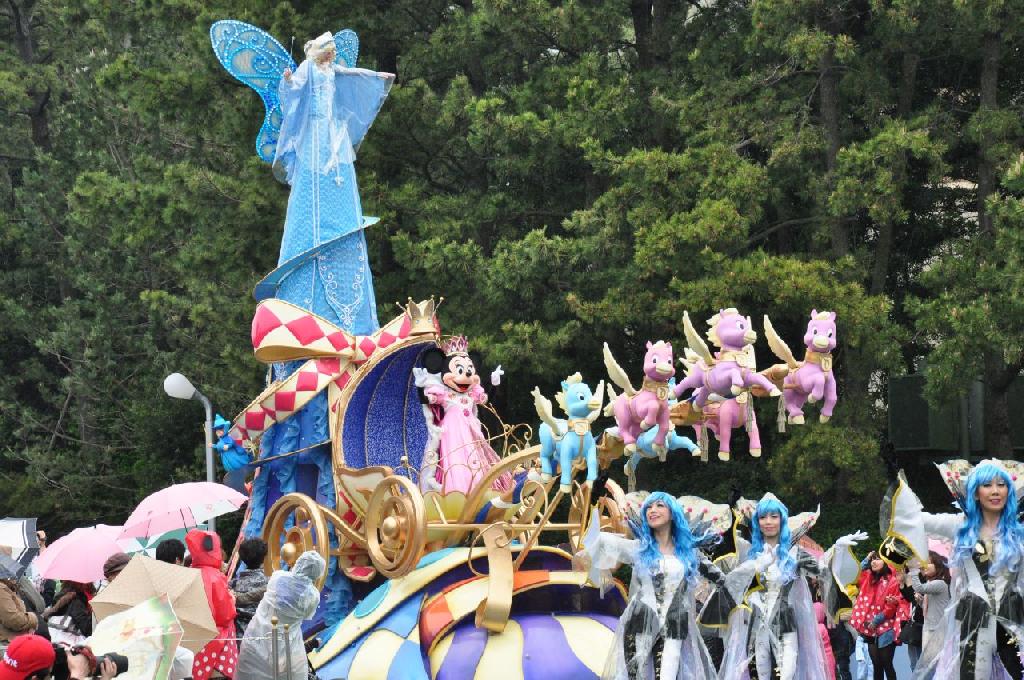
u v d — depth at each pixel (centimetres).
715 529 2703
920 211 5856
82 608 2836
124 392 7825
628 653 2352
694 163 4878
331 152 3456
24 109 8762
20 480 7550
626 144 5600
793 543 2494
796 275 4600
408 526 2722
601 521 2925
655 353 2528
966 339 4294
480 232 5706
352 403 3169
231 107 5728
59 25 8425
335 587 3091
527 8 5194
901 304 5747
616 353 5678
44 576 2866
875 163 4634
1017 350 4241
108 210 5975
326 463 3195
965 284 4625
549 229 5966
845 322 4638
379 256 5525
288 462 3247
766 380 2502
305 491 3275
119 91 5806
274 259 5641
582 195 5906
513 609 2859
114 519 7594
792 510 5578
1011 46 5156
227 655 2334
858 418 4909
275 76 3650
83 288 7731
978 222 5300
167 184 5800
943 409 5012
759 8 4844
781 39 4934
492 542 2789
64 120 8350
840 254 5128
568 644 2728
